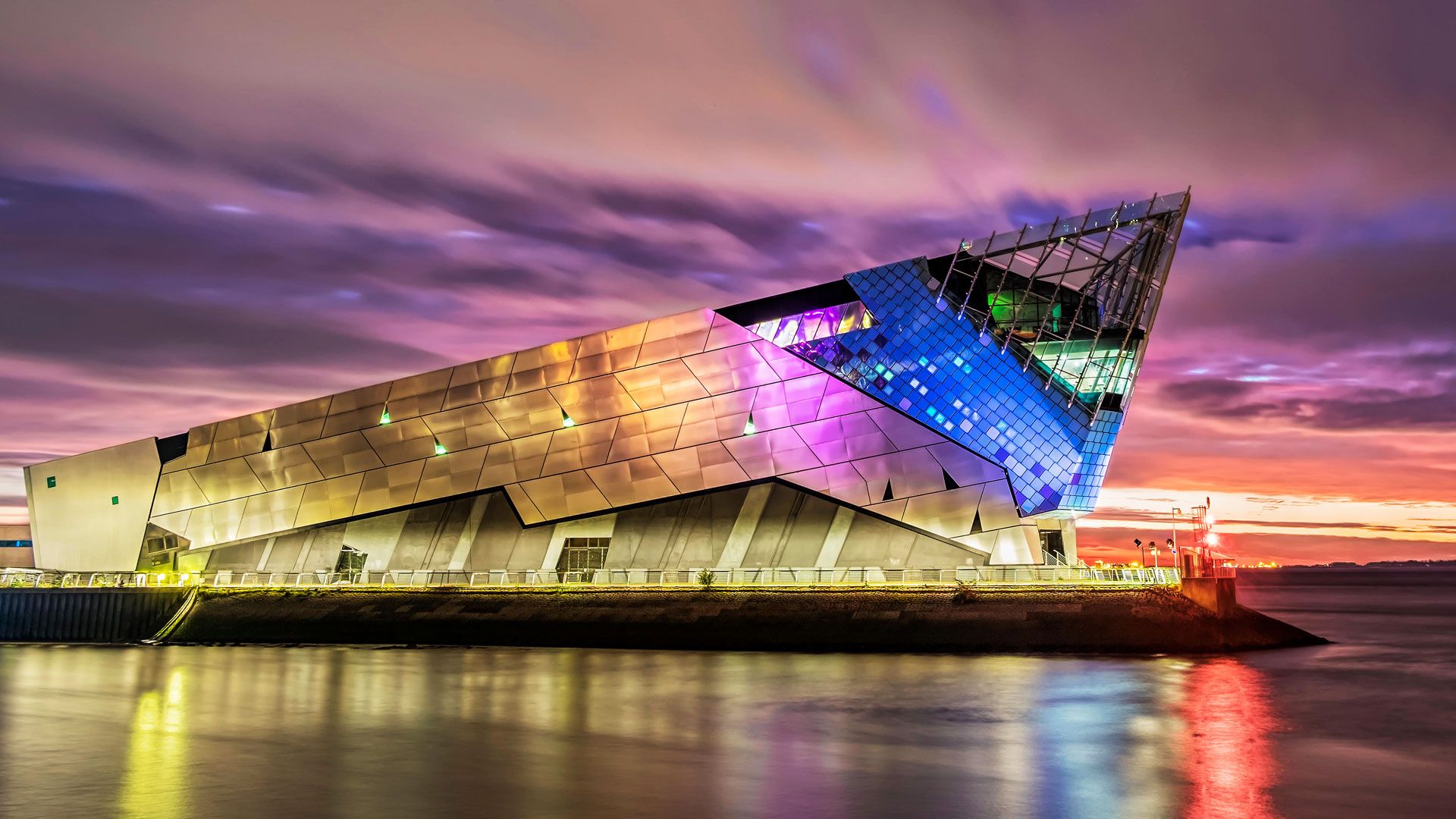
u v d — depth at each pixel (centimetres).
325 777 2864
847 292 6719
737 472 6781
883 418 6644
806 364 6731
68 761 3067
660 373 6931
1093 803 2606
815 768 2952
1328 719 3656
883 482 6606
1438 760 3083
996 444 6538
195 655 5762
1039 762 3023
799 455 6700
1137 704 3919
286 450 7550
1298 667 4934
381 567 7406
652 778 2847
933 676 4572
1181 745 3244
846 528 6694
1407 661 5509
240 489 7612
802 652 5484
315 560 7512
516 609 6231
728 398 6819
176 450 7750
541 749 3200
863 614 5631
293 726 3581
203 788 2756
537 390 7125
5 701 4144
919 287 6619
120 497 7762
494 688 4344
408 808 2564
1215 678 4550
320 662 5306
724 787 2750
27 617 6812
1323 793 2711
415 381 7350
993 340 6556
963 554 6538
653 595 6119
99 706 4016
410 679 4603
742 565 6806
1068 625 5388
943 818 2475
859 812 2525
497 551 7250
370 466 7394
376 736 3409
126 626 6788
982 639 5384
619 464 6969
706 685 4378
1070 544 6700
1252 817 2502
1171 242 6488
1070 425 6506
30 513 7862
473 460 7219
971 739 3328
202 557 7681
